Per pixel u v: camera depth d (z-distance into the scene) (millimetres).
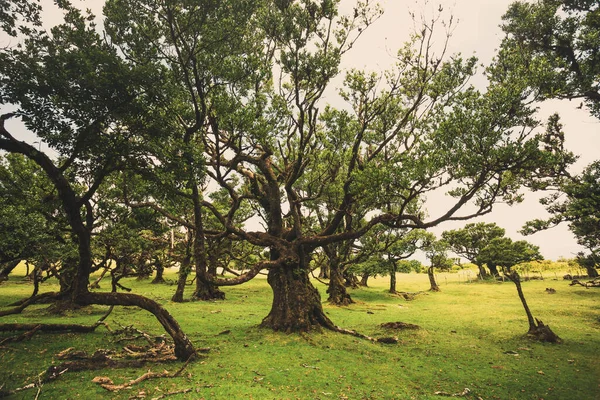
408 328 22344
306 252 21953
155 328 20297
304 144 19688
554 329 23375
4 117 13500
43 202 17547
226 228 18812
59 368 12445
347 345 17641
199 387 11383
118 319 22562
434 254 50594
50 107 12422
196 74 14234
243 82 16344
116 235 21625
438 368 15172
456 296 43000
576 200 23391
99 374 12430
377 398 11445
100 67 12609
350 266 45594
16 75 11898
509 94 14383
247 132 16109
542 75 14586
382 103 20766
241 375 12695
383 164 19141
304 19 17469
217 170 16844
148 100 13445
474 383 13445
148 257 26281
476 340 20828
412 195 16469
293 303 19891
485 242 65438
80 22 13148
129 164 14320
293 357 15141
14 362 13375
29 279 42125
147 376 12031
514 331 22875
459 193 18234
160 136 13953
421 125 20266
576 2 19672
